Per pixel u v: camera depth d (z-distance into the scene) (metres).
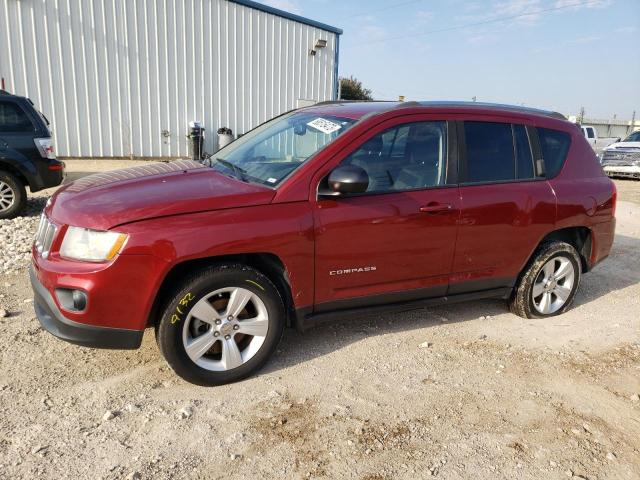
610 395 3.50
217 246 3.09
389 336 4.21
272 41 17.48
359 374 3.59
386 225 3.62
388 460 2.74
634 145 18.06
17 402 3.04
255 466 2.64
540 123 4.53
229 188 3.34
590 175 4.77
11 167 7.69
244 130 17.58
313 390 3.35
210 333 3.26
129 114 15.25
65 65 14.01
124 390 3.22
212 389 3.30
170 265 3.00
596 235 4.82
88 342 3.02
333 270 3.53
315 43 18.52
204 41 16.05
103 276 2.91
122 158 15.41
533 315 4.68
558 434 3.04
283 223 3.27
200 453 2.71
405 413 3.16
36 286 3.23
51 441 2.72
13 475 2.47
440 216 3.83
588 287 5.77
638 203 12.27
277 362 3.69
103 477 2.50
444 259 3.96
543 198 4.33
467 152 4.05
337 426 2.99
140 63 15.10
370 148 3.64
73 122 14.44
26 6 13.20
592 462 2.82
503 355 3.98
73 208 3.15
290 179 3.39
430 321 4.55
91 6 14.04
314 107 4.57
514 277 4.42
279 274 3.44
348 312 3.72
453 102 4.22
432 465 2.72
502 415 3.20
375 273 3.70
